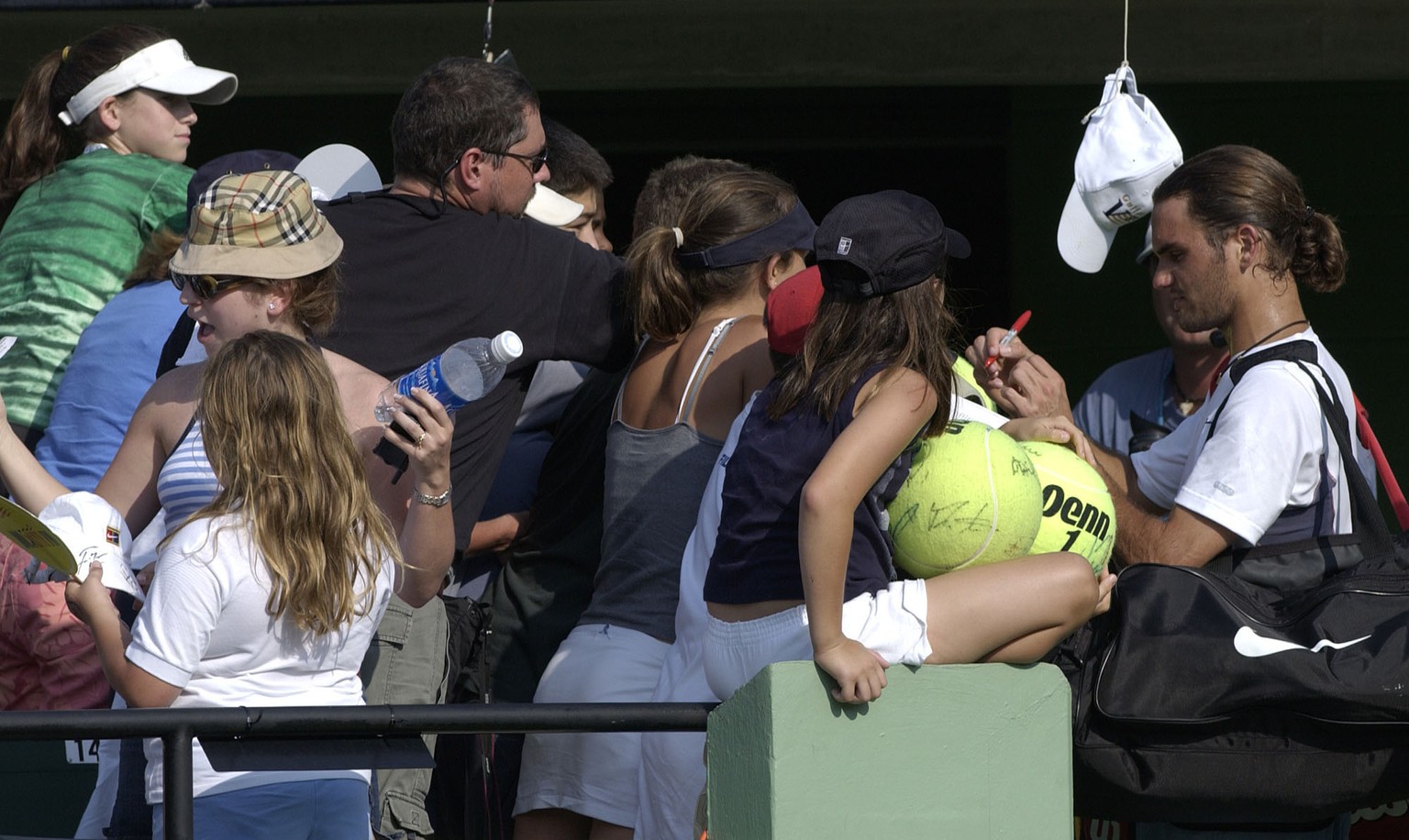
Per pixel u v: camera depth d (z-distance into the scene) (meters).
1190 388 19.59
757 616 11.26
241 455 11.23
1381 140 29.52
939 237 10.91
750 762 10.64
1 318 16.64
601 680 13.55
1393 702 11.76
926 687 10.69
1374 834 15.84
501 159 14.54
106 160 17.08
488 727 10.62
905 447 10.66
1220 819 12.39
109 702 14.11
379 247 14.13
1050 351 31.28
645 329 14.13
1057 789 10.86
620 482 14.05
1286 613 12.51
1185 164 14.45
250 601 11.14
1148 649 12.13
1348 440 13.23
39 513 12.65
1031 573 10.88
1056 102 31.56
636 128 33.31
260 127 31.69
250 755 10.36
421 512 12.30
